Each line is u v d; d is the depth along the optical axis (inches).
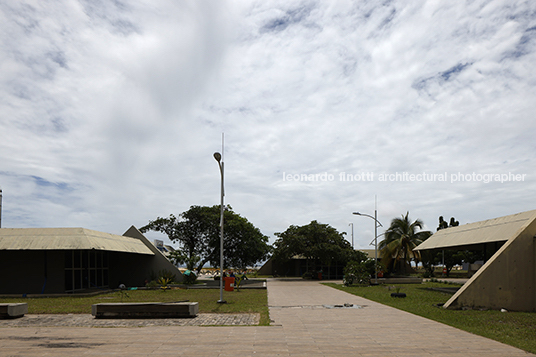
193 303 506.3
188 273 1192.8
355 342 353.4
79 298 806.5
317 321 465.7
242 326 433.4
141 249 1167.6
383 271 1563.7
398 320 473.7
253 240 1519.4
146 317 494.6
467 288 564.1
